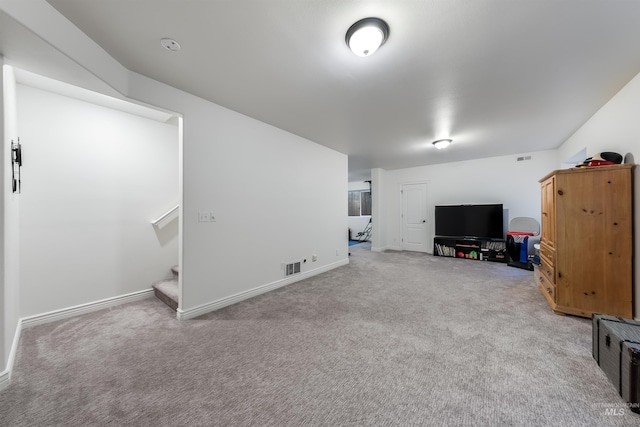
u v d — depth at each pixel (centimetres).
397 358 178
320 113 297
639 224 218
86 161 268
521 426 121
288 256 365
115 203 288
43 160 241
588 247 239
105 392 145
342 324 231
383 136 388
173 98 234
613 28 157
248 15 147
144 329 223
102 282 277
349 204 956
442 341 200
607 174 231
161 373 162
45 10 134
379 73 211
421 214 635
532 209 497
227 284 282
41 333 216
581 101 266
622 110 240
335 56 187
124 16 147
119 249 290
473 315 249
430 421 124
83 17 147
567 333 210
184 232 245
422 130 359
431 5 139
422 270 443
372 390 146
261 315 253
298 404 136
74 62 156
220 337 209
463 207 548
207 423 124
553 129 355
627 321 161
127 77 203
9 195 168
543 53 184
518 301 287
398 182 671
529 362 171
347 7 141
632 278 224
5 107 158
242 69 205
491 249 521
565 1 136
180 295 244
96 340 204
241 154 299
